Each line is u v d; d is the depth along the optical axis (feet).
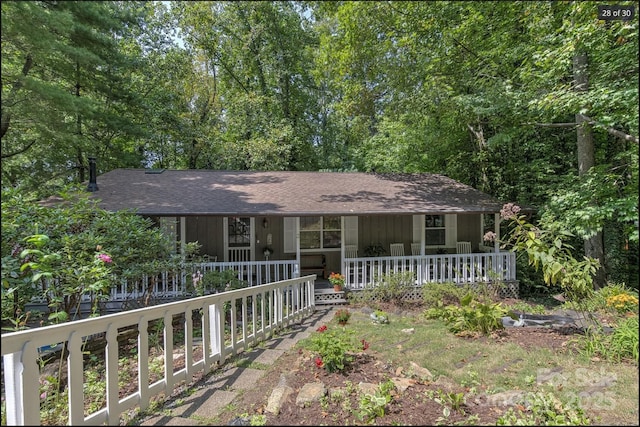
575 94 20.30
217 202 28.04
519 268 34.58
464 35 31.96
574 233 27.63
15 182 27.84
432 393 10.90
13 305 14.53
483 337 17.31
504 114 29.58
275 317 18.85
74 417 8.19
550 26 24.49
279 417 9.44
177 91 44.91
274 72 43.14
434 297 25.41
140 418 9.61
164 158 54.60
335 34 34.22
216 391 11.26
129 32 18.51
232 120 52.90
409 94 34.63
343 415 9.52
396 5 30.17
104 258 14.93
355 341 16.79
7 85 15.16
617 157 23.91
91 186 28.19
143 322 10.13
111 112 30.76
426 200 31.71
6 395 7.38
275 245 33.47
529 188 37.70
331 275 28.60
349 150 67.46
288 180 35.83
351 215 27.66
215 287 24.26
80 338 8.55
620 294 20.90
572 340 16.08
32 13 11.44
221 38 25.95
